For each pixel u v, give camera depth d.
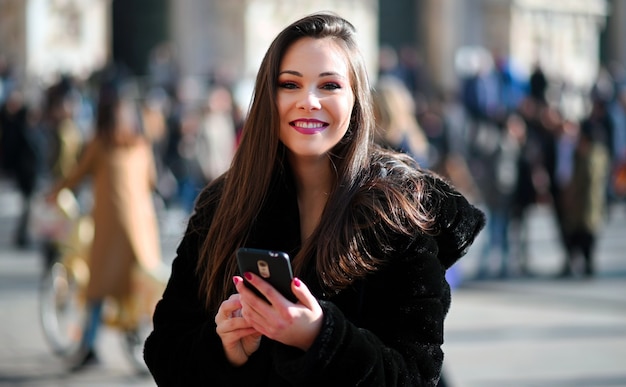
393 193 3.14
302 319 2.91
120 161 8.89
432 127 20.30
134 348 8.87
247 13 29.62
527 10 34.44
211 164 17.61
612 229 19.45
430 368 3.07
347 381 2.91
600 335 10.55
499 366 9.27
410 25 33.78
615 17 37.53
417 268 3.10
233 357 3.16
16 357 9.44
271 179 3.35
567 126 15.04
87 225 9.66
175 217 18.45
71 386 8.52
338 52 3.27
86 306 8.91
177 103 22.02
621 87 28.03
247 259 2.93
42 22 27.16
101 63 27.75
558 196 14.70
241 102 23.22
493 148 14.49
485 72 25.88
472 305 12.15
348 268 3.10
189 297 3.44
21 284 13.02
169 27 30.25
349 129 3.31
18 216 19.19
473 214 3.23
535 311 11.82
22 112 16.20
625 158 21.28
